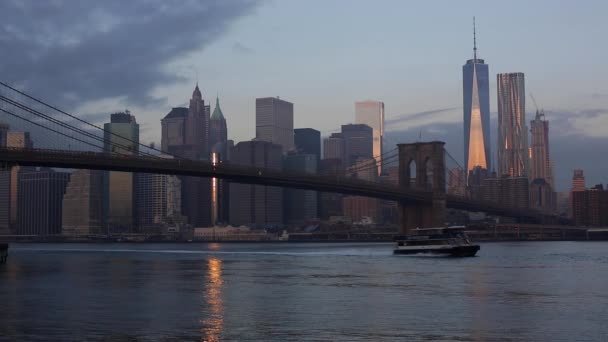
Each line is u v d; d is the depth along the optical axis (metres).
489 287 77.94
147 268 119.19
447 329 49.25
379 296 69.25
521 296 68.75
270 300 66.31
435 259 142.88
